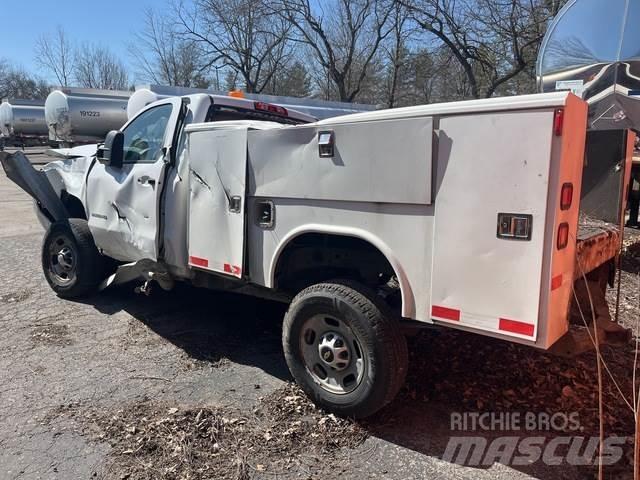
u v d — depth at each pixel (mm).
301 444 2990
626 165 3686
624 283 6105
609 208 3734
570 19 8031
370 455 2908
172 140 4238
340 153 3049
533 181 2400
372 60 28344
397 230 2873
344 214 3088
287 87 34250
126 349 4305
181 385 3688
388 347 2973
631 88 7441
